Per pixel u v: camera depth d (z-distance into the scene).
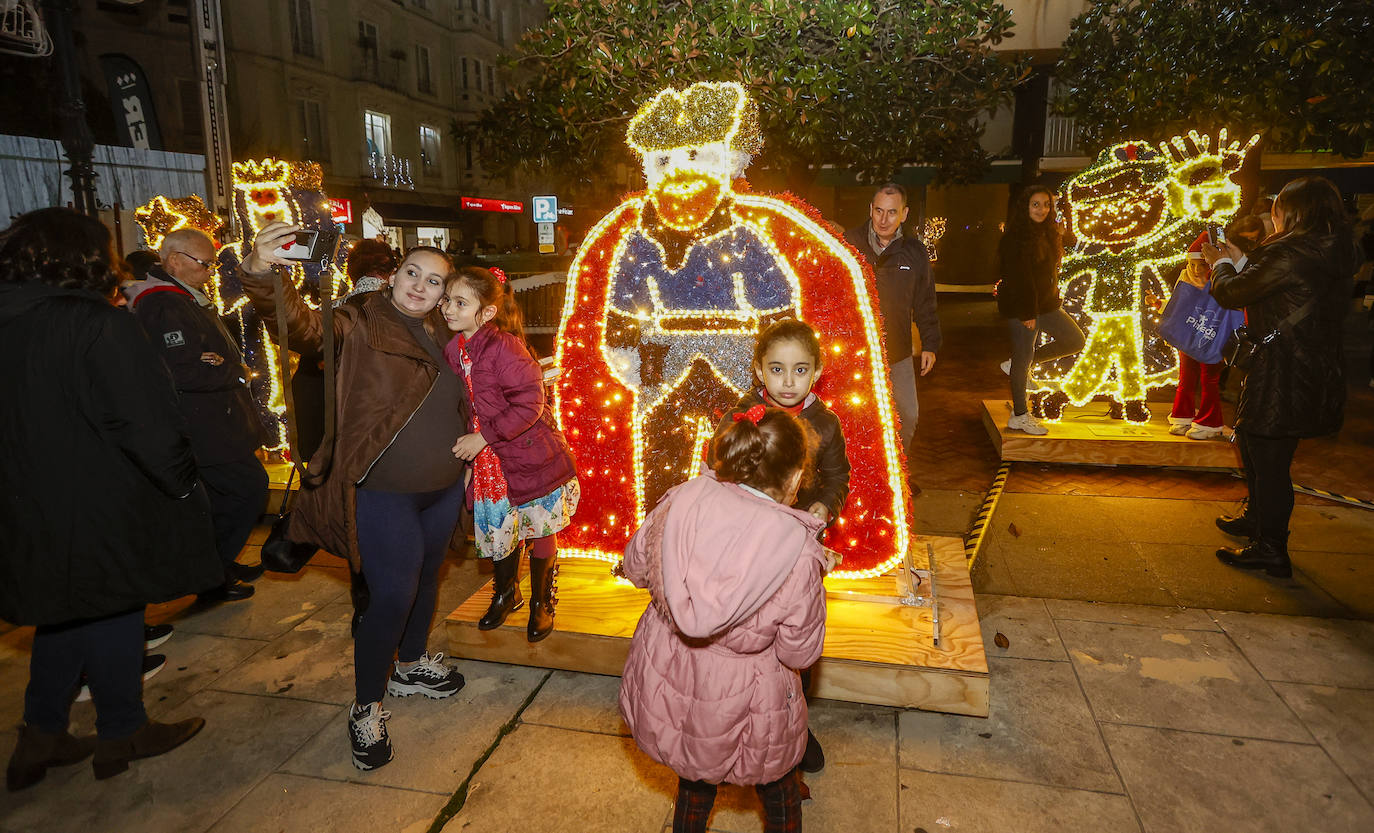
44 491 2.32
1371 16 4.89
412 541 2.70
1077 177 6.15
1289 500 3.90
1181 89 5.40
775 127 5.26
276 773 2.68
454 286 2.76
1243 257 3.89
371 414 2.56
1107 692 3.03
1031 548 4.44
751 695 1.92
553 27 5.12
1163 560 4.24
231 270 5.36
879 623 3.15
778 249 3.28
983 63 5.33
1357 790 2.47
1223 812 2.39
